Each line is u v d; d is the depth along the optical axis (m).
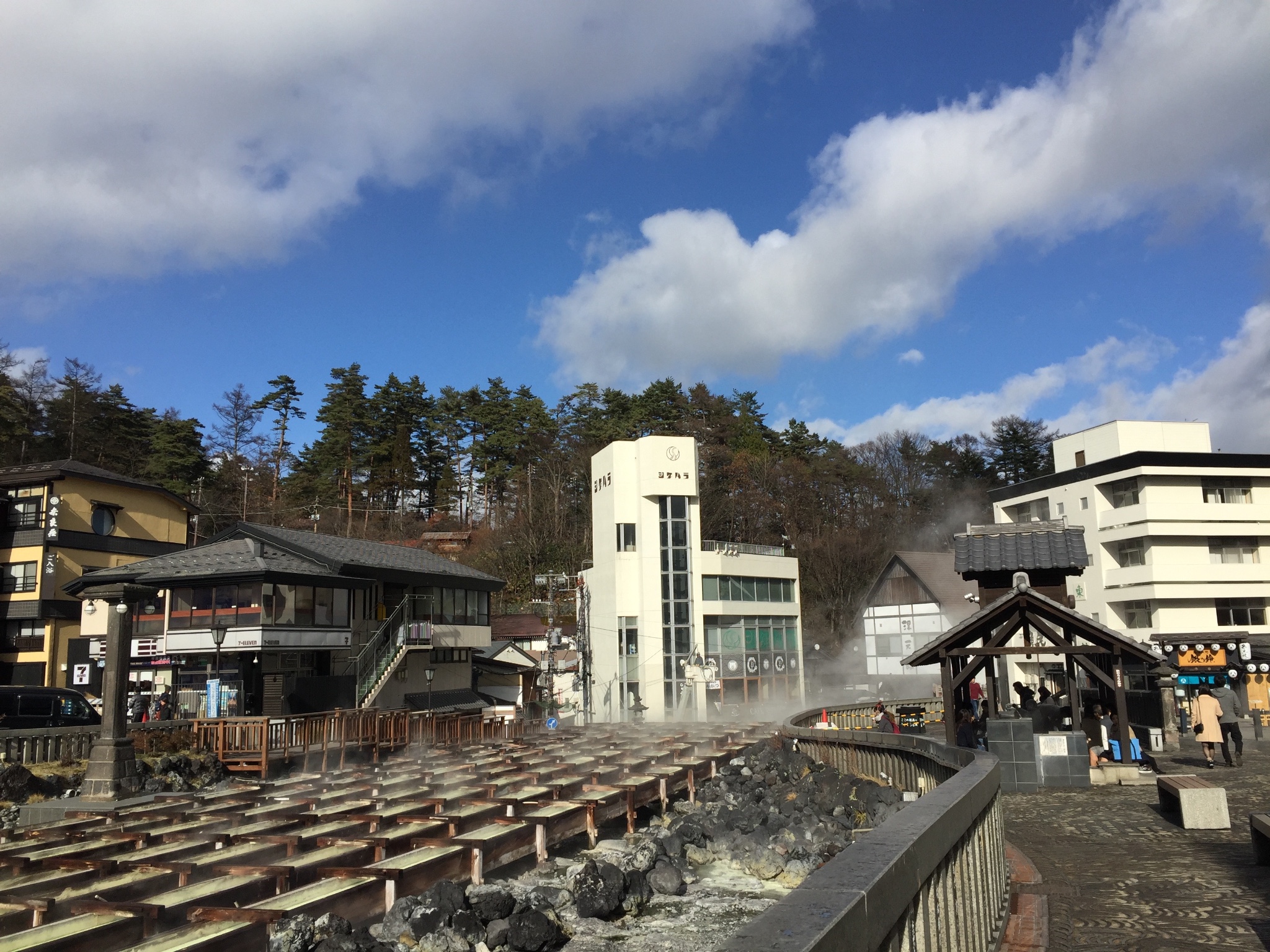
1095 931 6.45
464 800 14.52
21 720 22.11
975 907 5.44
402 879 10.40
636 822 17.62
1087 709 18.02
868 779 18.39
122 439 65.62
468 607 42.78
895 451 74.88
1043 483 55.28
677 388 76.69
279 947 8.37
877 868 3.31
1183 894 7.41
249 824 13.38
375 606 36.47
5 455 56.53
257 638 29.69
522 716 40.53
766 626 55.38
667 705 50.03
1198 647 36.28
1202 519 48.00
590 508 70.81
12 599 41.50
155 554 46.41
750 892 12.13
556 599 61.03
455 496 79.50
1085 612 52.22
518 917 9.61
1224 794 10.34
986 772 6.53
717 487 68.25
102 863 10.85
